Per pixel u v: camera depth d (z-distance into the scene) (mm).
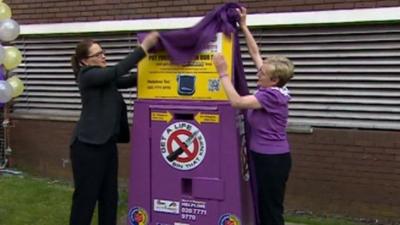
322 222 6055
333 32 6223
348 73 6203
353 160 6203
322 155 6352
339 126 6258
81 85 4355
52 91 8227
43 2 8062
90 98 4371
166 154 4281
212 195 4156
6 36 6660
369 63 6074
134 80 4500
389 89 6027
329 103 6332
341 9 6109
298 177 6484
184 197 4262
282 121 4211
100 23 7613
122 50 7578
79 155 4391
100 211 4695
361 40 6094
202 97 4133
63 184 7711
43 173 8242
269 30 6555
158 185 4336
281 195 4293
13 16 8312
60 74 8141
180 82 4188
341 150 6254
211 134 4125
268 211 4312
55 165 8148
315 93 6379
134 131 4363
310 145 6406
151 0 7227
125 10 7438
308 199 6449
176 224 4312
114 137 4445
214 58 3975
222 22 4055
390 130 6020
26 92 8391
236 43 4137
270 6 6488
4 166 8461
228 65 4027
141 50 4156
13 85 7035
